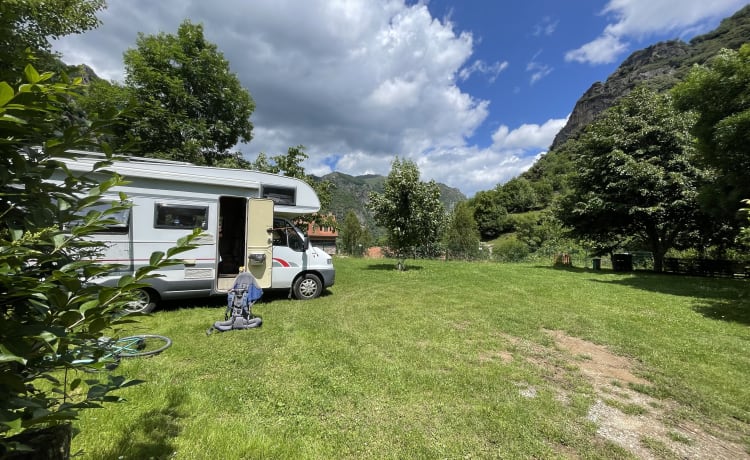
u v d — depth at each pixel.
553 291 10.24
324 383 3.83
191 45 18.08
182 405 3.19
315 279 8.48
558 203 19.97
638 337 5.98
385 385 3.84
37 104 1.14
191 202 6.89
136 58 15.77
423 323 6.39
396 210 14.14
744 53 9.66
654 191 15.58
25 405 1.03
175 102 16.92
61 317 1.12
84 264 1.17
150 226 6.43
